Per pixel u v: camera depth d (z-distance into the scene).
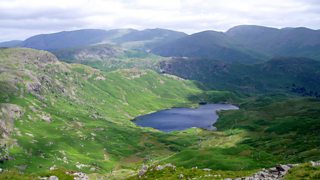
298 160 192.88
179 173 79.81
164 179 75.88
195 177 75.31
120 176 140.12
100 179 141.75
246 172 81.00
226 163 190.75
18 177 65.69
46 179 67.44
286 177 52.94
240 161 195.12
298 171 54.00
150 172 86.00
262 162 194.50
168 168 85.00
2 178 64.25
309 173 52.06
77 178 71.12
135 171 149.50
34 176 68.75
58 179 68.69
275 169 58.97
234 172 81.31
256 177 56.97
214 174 78.00
